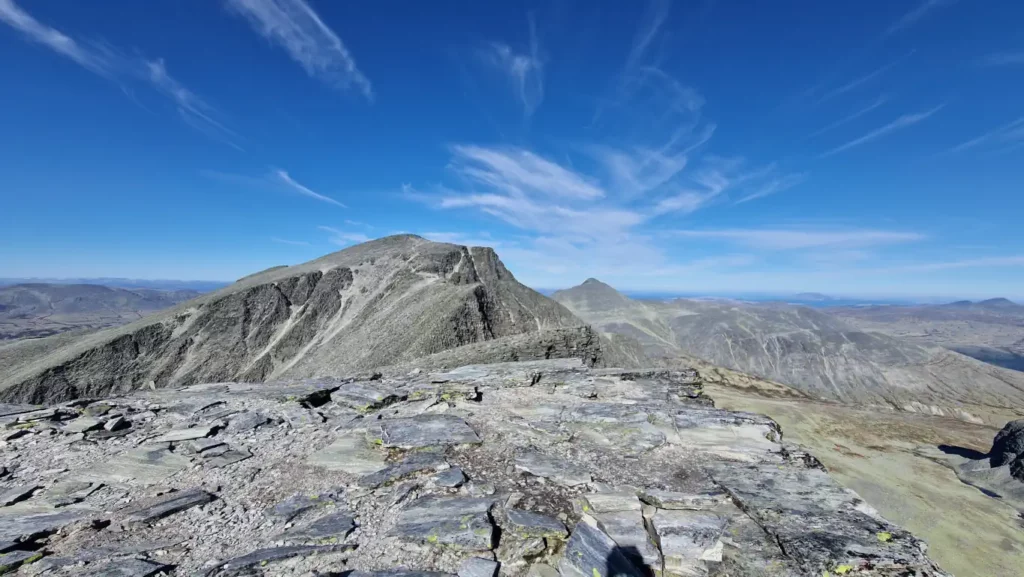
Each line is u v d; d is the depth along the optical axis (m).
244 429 12.04
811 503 7.47
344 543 6.69
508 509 7.50
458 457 9.69
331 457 10.00
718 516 7.16
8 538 6.86
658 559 6.21
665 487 8.16
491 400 13.93
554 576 6.00
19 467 9.79
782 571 5.91
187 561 6.40
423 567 6.16
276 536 6.98
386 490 8.41
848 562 5.99
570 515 7.39
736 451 9.80
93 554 6.54
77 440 11.31
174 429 11.93
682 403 13.50
